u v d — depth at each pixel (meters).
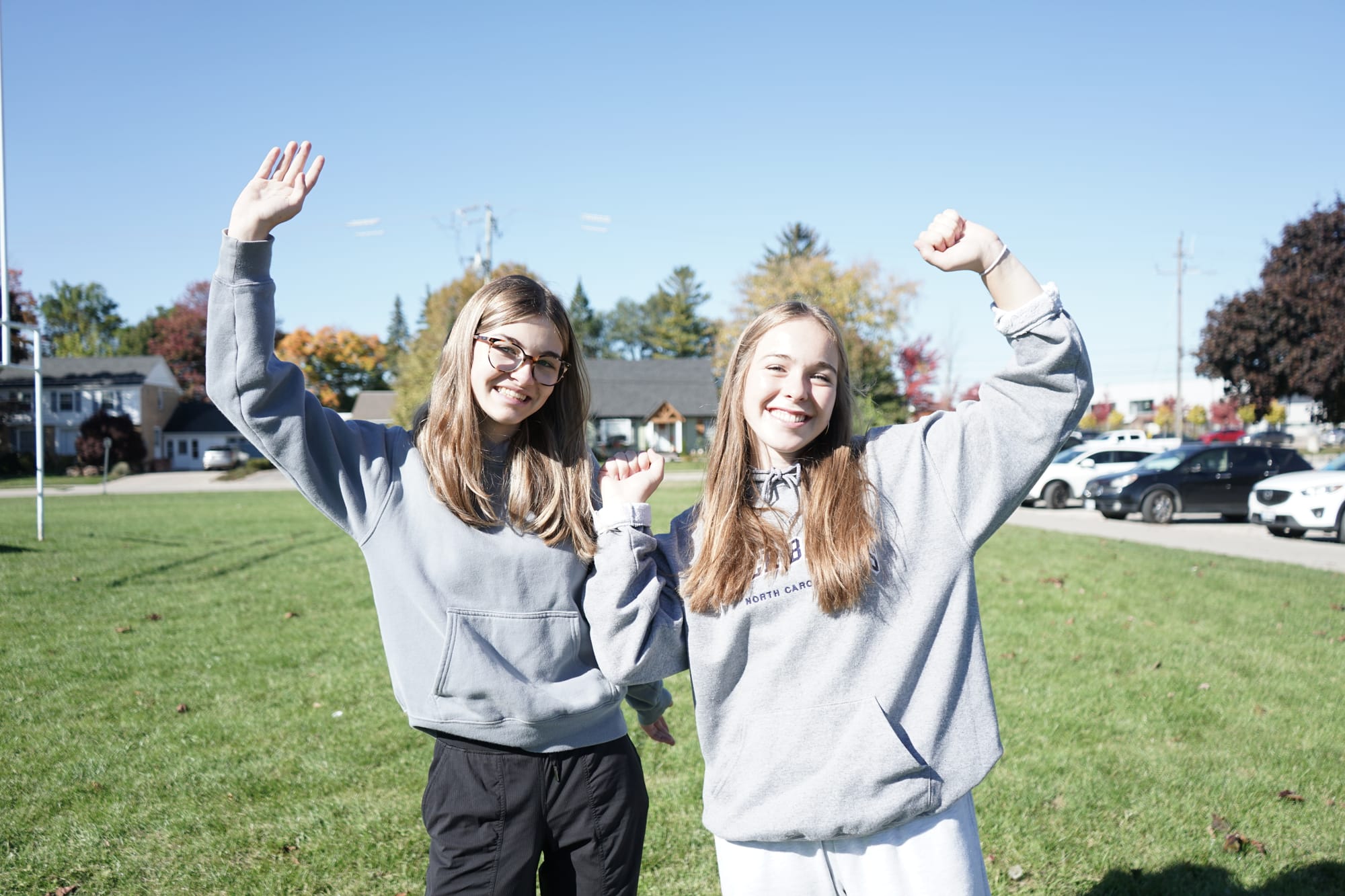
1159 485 15.20
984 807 3.33
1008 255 1.59
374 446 1.88
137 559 9.95
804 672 1.62
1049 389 1.56
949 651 1.61
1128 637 5.93
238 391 1.68
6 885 2.82
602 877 1.82
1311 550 11.23
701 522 1.77
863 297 44.91
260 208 1.66
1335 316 22.06
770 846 1.64
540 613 1.80
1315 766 3.71
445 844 1.77
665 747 4.04
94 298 75.44
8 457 41.09
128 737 4.11
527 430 1.92
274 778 3.64
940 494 1.65
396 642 1.79
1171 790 3.47
